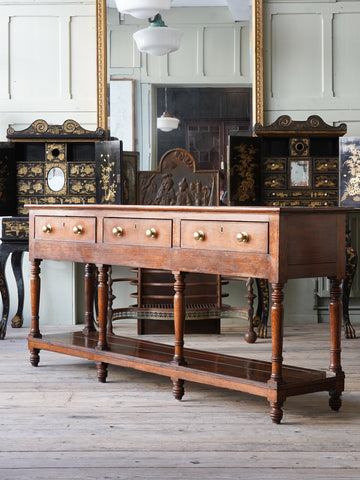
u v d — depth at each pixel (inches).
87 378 175.8
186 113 255.0
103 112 257.3
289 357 199.5
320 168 248.7
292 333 240.4
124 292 263.7
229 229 146.6
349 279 234.7
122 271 261.9
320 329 248.4
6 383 169.8
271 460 117.0
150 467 113.7
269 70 259.0
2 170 246.5
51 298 261.1
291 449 122.4
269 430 133.5
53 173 250.4
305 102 259.1
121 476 109.8
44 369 185.5
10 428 134.2
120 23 254.8
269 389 138.6
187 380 161.3
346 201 240.2
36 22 260.2
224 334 241.4
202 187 248.7
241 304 262.4
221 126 255.3
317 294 261.1
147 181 249.3
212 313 232.4
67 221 180.4
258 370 151.8
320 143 255.4
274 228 138.6
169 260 157.6
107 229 170.7
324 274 146.3
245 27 254.5
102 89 257.1
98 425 136.3
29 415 142.8
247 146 244.1
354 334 234.4
